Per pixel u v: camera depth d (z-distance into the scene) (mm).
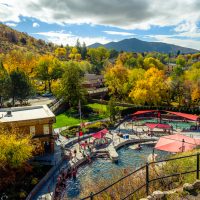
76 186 42438
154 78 92062
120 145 62062
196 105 93438
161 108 88062
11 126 48625
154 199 12391
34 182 40250
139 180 16203
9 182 38438
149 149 60156
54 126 74062
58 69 119500
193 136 66500
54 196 38781
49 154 53500
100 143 61531
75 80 90688
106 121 76375
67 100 91312
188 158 20078
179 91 96875
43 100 103500
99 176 45500
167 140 40812
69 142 60812
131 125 77375
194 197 12367
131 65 173375
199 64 171125
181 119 83500
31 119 51688
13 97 85750
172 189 13438
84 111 91250
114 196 15227
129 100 105062
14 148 38906
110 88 109562
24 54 161750
